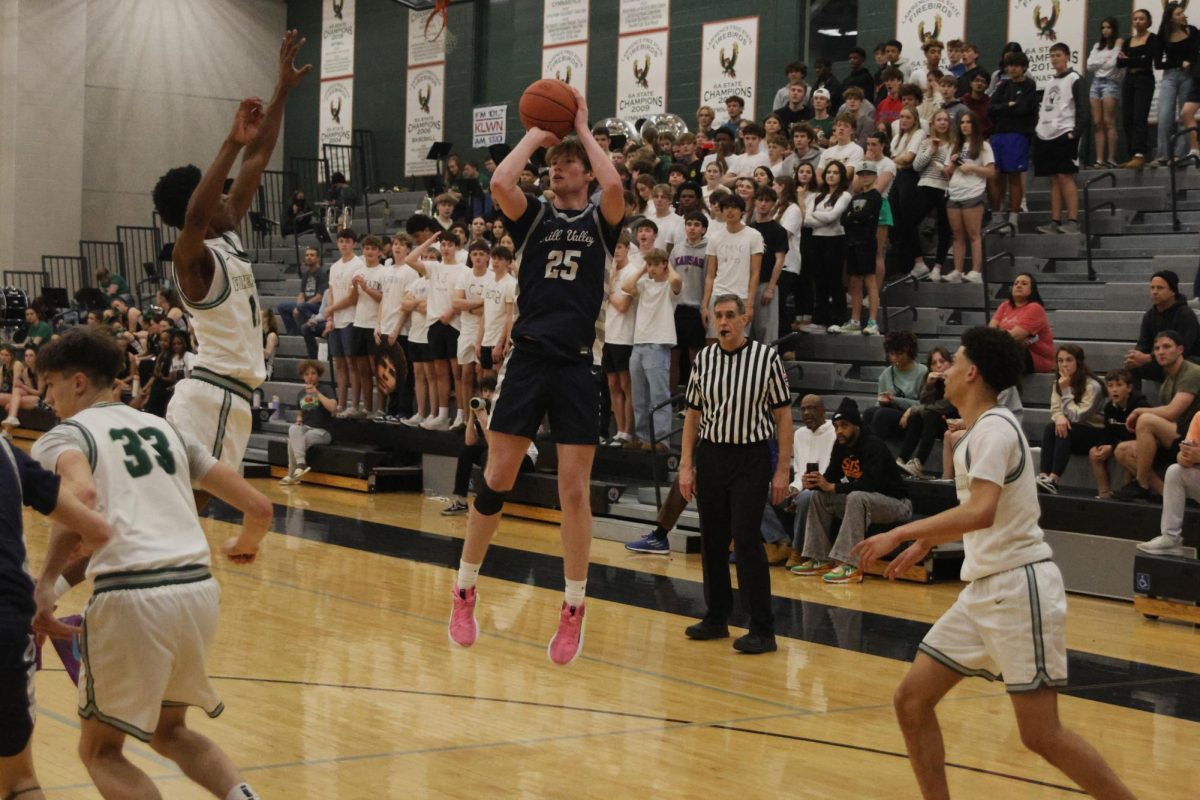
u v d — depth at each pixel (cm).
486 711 578
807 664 701
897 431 1098
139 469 367
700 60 1914
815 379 1245
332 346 1492
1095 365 1138
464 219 1711
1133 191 1335
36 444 364
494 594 868
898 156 1320
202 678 373
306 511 1249
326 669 643
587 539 548
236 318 504
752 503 730
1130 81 1350
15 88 2378
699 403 755
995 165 1330
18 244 2388
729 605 760
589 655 701
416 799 454
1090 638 799
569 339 534
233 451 511
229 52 2577
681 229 1240
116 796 356
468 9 2222
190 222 471
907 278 1299
